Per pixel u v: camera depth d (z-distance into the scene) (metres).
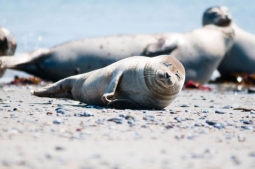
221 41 73.00
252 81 82.12
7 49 69.38
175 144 25.12
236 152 23.80
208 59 71.19
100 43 70.25
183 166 20.48
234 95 59.59
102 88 38.66
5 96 49.56
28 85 68.94
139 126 29.56
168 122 31.67
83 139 25.30
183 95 57.97
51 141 24.56
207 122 31.86
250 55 85.81
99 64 69.50
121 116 32.72
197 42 71.31
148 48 69.19
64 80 42.41
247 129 30.42
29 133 26.27
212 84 81.94
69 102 44.09
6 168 19.52
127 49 69.56
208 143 25.72
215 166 20.62
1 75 69.00
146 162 21.05
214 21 74.75
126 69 37.75
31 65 70.00
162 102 37.88
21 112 34.50
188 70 70.38
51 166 19.86
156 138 26.38
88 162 20.64
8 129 27.22
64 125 29.06
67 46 70.75
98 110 36.09
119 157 21.84
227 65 86.06
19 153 21.89
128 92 37.72
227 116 36.16
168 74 36.31
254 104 47.91
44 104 41.16
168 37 70.38
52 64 70.12
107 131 27.64
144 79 36.78
